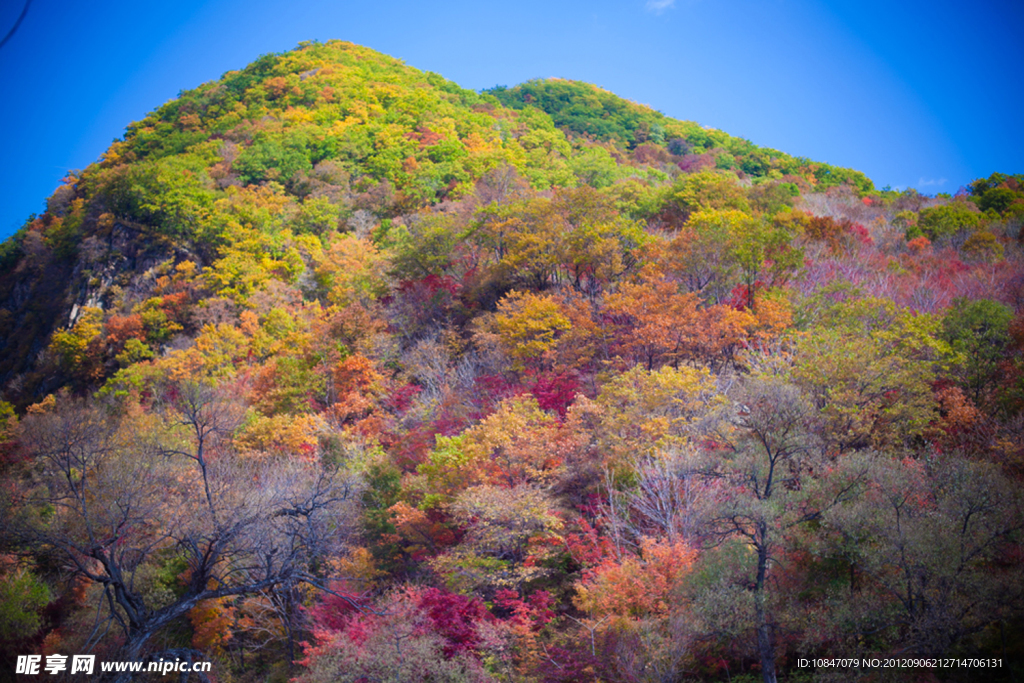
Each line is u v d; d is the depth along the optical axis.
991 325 21.28
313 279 56.16
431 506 20.48
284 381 33.66
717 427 18.22
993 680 12.37
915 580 12.70
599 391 24.28
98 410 33.47
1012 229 39.34
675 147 123.62
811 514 14.16
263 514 18.25
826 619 12.75
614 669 14.12
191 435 28.72
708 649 14.43
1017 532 13.45
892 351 19.56
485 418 23.64
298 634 20.73
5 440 28.05
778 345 23.30
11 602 20.19
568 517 18.83
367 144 82.31
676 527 16.56
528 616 16.20
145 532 22.06
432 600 16.56
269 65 121.50
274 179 75.25
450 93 115.19
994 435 17.16
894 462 15.20
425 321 38.25
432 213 56.53
